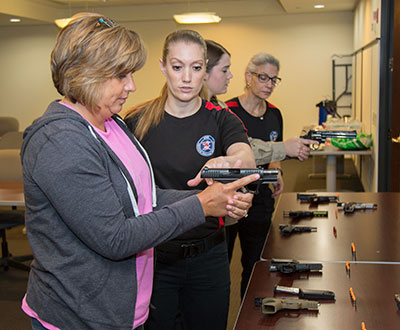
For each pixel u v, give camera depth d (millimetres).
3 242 4168
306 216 2338
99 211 1135
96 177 1146
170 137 1837
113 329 1230
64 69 1173
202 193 1297
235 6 10031
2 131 7594
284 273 1599
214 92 2244
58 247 1193
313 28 10016
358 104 7938
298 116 10336
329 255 1781
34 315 1263
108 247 1149
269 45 10258
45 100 11375
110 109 1233
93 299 1210
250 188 2652
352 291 1424
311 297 1400
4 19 9797
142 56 1223
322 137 2471
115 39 1165
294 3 8602
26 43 11234
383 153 4914
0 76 11484
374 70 5262
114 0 9625
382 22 4777
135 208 1267
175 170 1832
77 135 1149
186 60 1706
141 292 1363
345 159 10039
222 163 1592
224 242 1904
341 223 2203
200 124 1843
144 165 1413
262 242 2779
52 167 1113
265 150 2496
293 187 7340
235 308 3164
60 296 1203
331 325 1245
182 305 1913
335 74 10070
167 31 10531
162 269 1815
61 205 1124
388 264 1673
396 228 2104
